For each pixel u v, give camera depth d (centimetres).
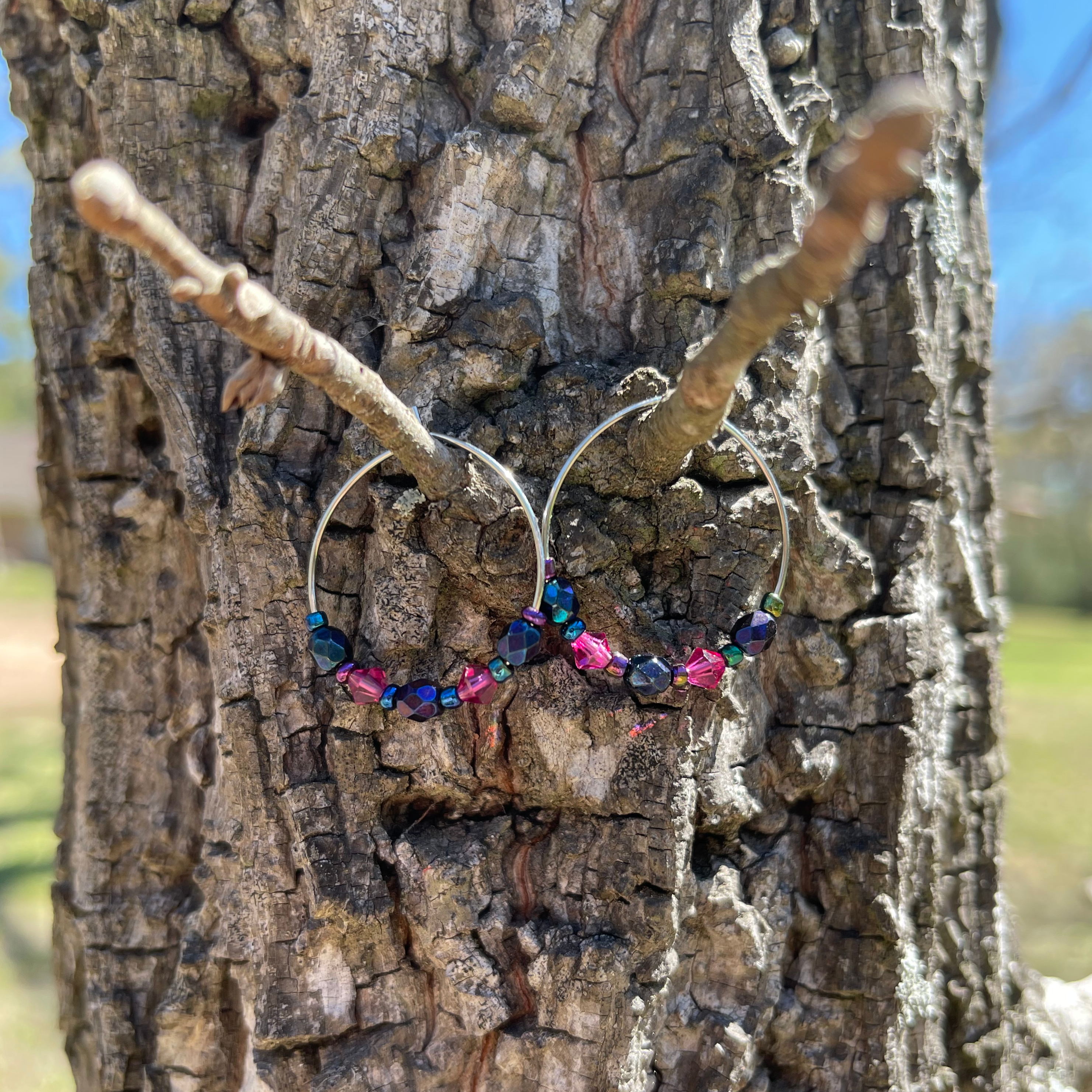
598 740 15
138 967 17
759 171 15
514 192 15
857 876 16
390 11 15
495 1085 15
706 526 15
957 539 18
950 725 19
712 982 16
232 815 16
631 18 16
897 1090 16
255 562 15
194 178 16
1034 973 21
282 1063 15
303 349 11
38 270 18
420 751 15
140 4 16
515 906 15
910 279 17
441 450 14
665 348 15
